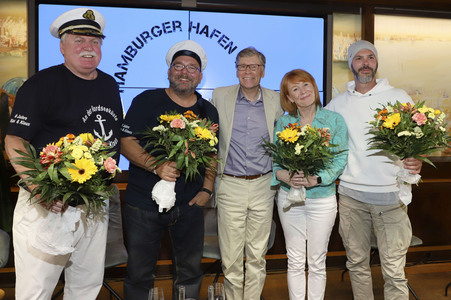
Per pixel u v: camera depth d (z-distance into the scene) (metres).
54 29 2.43
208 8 4.22
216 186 3.02
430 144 2.60
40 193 2.14
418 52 4.60
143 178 2.69
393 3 4.39
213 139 2.47
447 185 4.42
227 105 2.97
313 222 2.88
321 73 4.49
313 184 2.76
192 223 2.77
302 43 4.44
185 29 4.25
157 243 2.75
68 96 2.38
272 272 4.24
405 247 2.96
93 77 2.50
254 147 2.95
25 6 3.96
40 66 4.03
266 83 4.41
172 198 2.55
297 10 4.34
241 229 2.98
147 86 4.23
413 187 4.37
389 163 2.89
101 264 2.56
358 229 3.05
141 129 2.66
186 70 2.68
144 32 4.19
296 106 2.96
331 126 2.87
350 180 2.99
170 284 3.90
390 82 4.57
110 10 4.11
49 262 2.33
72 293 2.53
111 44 4.14
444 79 4.62
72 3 4.03
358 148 2.96
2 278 3.83
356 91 3.05
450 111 4.68
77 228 2.39
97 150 2.17
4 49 3.95
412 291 3.43
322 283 2.92
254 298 3.03
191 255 2.79
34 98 2.29
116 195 3.36
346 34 4.46
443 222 4.44
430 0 4.32
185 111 2.74
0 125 3.95
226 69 4.35
